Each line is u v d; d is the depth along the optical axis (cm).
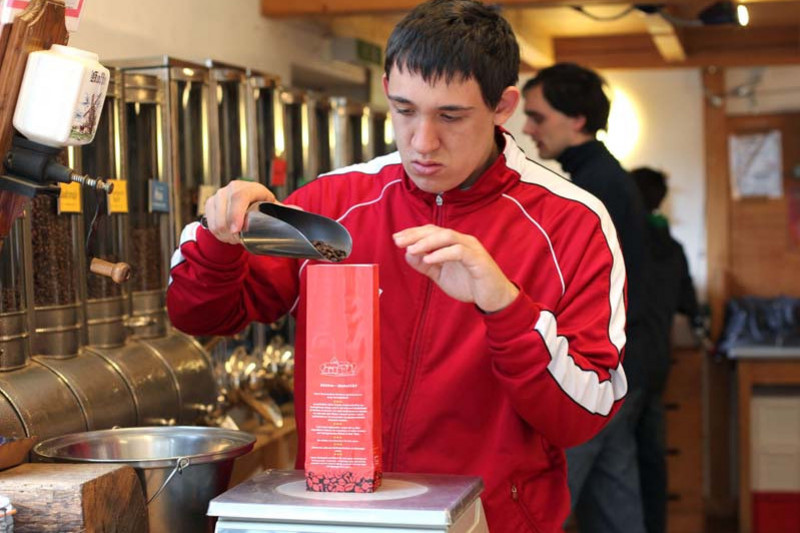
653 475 452
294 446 287
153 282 254
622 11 507
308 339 145
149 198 254
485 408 168
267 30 396
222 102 288
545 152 378
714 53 583
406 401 170
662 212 632
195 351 254
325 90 509
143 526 163
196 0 339
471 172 165
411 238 144
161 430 186
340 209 182
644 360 386
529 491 171
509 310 148
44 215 212
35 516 150
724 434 626
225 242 165
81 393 206
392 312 173
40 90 154
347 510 134
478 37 153
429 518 132
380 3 382
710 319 614
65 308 215
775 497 582
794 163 631
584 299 168
